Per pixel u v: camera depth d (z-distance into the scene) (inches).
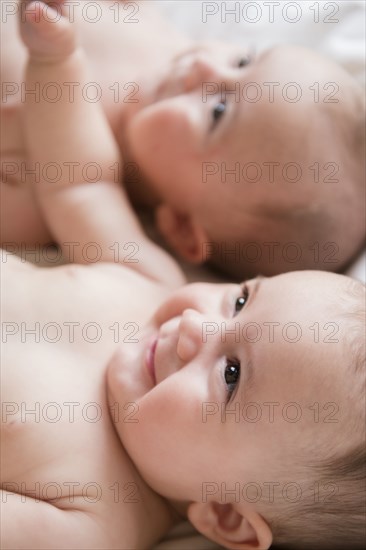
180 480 40.8
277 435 38.3
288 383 38.1
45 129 49.8
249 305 41.4
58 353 42.4
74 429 40.4
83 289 45.7
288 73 51.9
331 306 39.8
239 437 38.7
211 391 39.2
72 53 48.8
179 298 43.6
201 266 57.7
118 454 41.3
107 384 42.4
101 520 39.8
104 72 55.8
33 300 43.8
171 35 60.9
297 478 39.2
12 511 37.6
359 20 62.2
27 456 39.1
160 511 43.2
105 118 54.5
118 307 45.8
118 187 52.7
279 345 38.7
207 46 56.7
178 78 54.7
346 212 52.4
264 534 40.6
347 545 42.6
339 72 53.4
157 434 39.9
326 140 51.1
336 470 38.8
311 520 40.6
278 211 52.3
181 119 52.8
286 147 50.8
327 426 37.9
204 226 55.1
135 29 58.1
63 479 39.4
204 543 44.2
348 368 38.0
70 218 50.7
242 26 65.8
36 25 46.3
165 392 39.6
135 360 41.9
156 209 57.2
